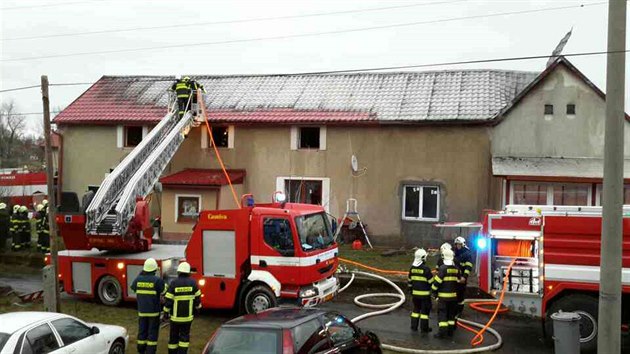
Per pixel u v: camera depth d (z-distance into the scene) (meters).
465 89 20.36
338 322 7.91
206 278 12.03
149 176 15.43
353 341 7.85
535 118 18.33
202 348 10.22
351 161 19.62
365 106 20.16
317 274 11.66
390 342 10.46
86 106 22.64
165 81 24.17
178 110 19.61
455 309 11.05
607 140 7.42
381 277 14.51
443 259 10.95
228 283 11.87
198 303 9.57
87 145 22.06
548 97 18.23
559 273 9.88
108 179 13.76
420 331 11.23
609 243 7.41
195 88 19.98
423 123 18.88
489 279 10.50
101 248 13.34
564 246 9.88
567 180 16.81
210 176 20.11
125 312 12.77
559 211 10.30
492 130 18.53
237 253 11.80
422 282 11.14
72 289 13.53
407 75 22.02
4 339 7.16
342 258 17.17
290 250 11.42
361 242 19.33
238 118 20.47
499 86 20.41
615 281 7.39
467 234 15.98
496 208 18.44
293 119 19.92
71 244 13.60
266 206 12.19
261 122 20.19
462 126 18.77
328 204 19.86
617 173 7.37
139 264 12.88
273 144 20.45
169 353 9.41
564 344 8.39
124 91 23.50
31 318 7.80
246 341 6.99
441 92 20.39
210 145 21.11
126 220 13.02
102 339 8.47
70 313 12.55
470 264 11.44
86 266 13.40
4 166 68.50
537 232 10.16
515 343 10.45
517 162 17.86
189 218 19.77
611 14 7.34
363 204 19.61
